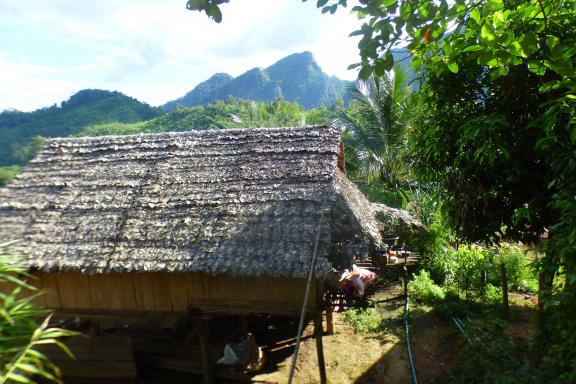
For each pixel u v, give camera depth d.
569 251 3.64
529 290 11.12
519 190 5.67
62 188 8.37
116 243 6.95
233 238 6.62
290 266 6.01
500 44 3.18
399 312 10.76
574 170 4.39
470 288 11.26
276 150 8.41
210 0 3.38
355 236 6.98
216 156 8.59
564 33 4.08
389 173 19.81
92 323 8.46
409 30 3.31
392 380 7.78
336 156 8.09
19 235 7.33
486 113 5.76
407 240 13.49
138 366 8.88
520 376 5.77
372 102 20.16
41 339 3.54
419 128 6.77
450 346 8.59
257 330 10.48
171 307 7.43
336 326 10.41
